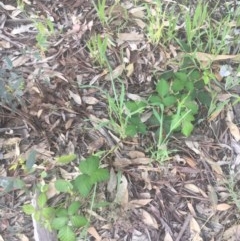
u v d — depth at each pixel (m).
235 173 0.87
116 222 0.81
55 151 0.86
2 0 0.99
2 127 0.87
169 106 0.88
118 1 0.99
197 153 0.88
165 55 0.96
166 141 0.87
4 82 0.86
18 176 0.84
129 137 0.87
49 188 0.82
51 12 0.99
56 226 0.76
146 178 0.85
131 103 0.86
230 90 0.94
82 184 0.78
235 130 0.91
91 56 0.94
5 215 0.81
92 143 0.87
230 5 1.02
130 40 0.97
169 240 0.81
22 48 0.94
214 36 0.98
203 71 0.94
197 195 0.85
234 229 0.82
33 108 0.89
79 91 0.91
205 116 0.91
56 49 0.95
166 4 1.01
